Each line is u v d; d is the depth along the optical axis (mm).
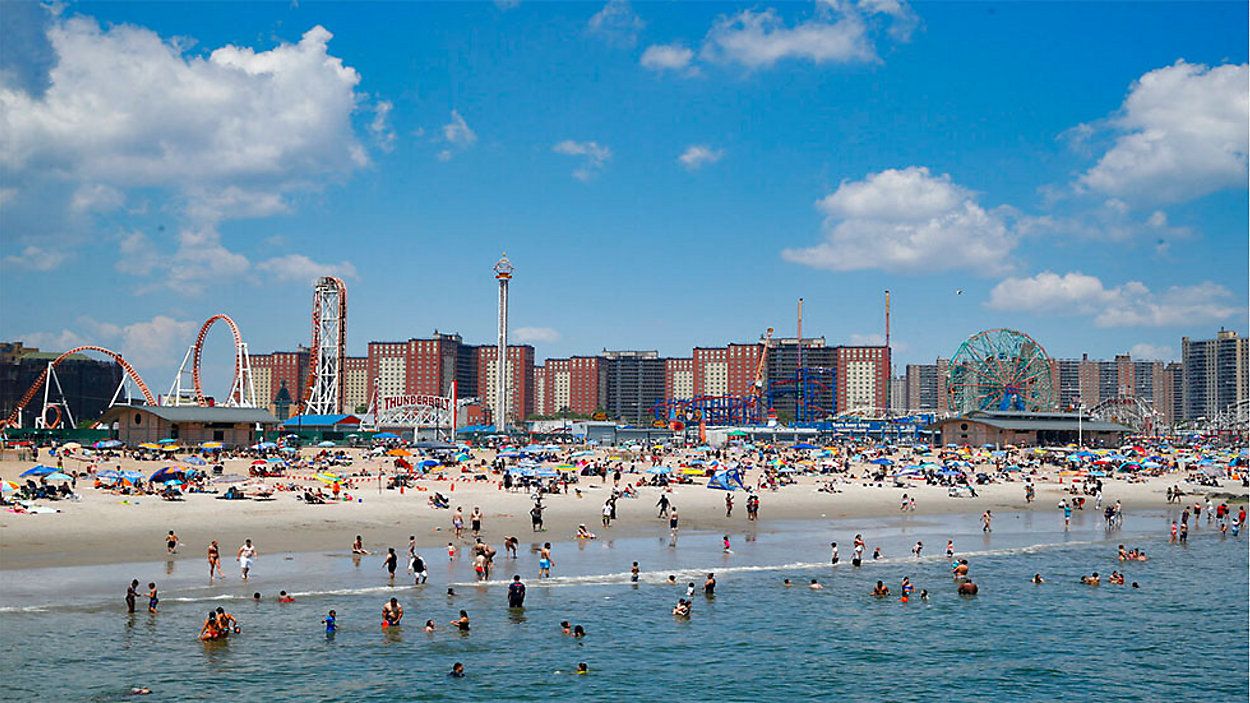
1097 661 56156
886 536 97188
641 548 84250
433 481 125625
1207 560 87812
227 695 45031
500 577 70125
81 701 43500
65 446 160000
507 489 118938
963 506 125688
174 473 103812
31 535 75062
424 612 59656
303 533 82438
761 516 108875
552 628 57781
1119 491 150500
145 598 59406
